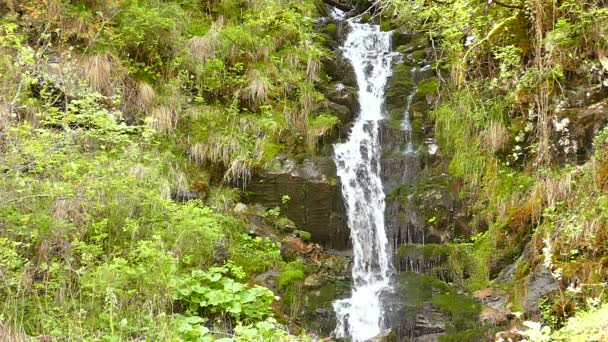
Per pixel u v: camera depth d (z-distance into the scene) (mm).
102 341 4855
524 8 7930
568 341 4551
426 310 6480
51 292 5402
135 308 5375
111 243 6055
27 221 5457
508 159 7777
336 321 6531
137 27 8391
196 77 8539
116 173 6371
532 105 7664
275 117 8336
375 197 8148
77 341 4801
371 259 7738
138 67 8305
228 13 9820
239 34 8969
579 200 6547
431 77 9359
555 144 7344
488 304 6508
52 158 5559
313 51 9250
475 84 8484
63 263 5613
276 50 9383
